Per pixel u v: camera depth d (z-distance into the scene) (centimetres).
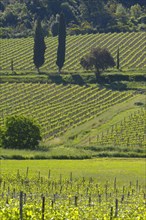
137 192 9956
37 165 13325
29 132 17375
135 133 19412
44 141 19325
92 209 6331
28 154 15175
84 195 9325
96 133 19862
